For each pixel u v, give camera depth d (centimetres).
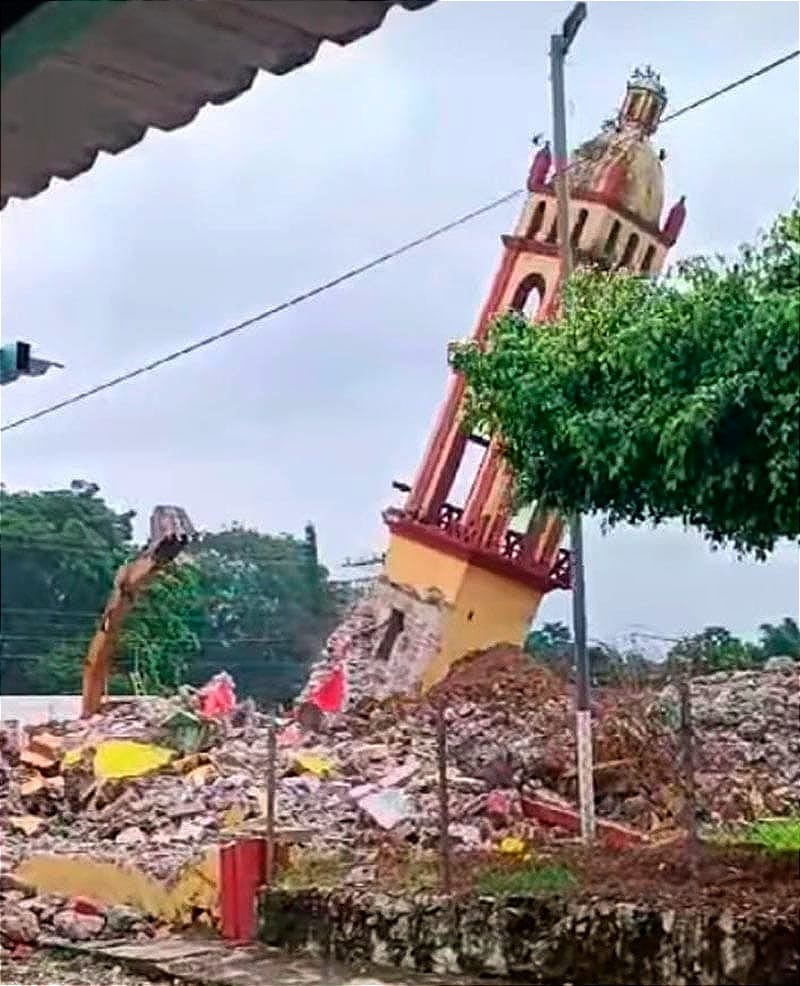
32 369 1277
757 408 815
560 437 930
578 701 1329
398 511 2994
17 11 324
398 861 1288
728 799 1666
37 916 1370
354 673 2881
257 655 3703
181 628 3519
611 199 2556
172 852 1583
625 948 934
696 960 890
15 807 2025
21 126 373
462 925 1047
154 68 364
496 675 2580
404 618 2923
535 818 1697
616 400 905
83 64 354
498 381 971
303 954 1175
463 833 1595
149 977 1179
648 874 1036
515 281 2641
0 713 3075
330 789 1905
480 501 2912
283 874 1273
